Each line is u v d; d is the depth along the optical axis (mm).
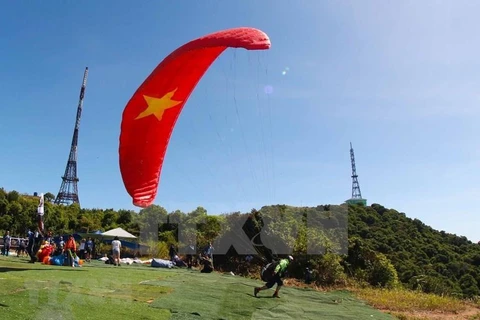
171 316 7715
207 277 16438
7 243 21234
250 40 7660
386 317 11945
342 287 19109
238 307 9992
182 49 7676
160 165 9047
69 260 16266
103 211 55688
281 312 10352
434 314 14016
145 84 7973
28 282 9117
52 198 70812
